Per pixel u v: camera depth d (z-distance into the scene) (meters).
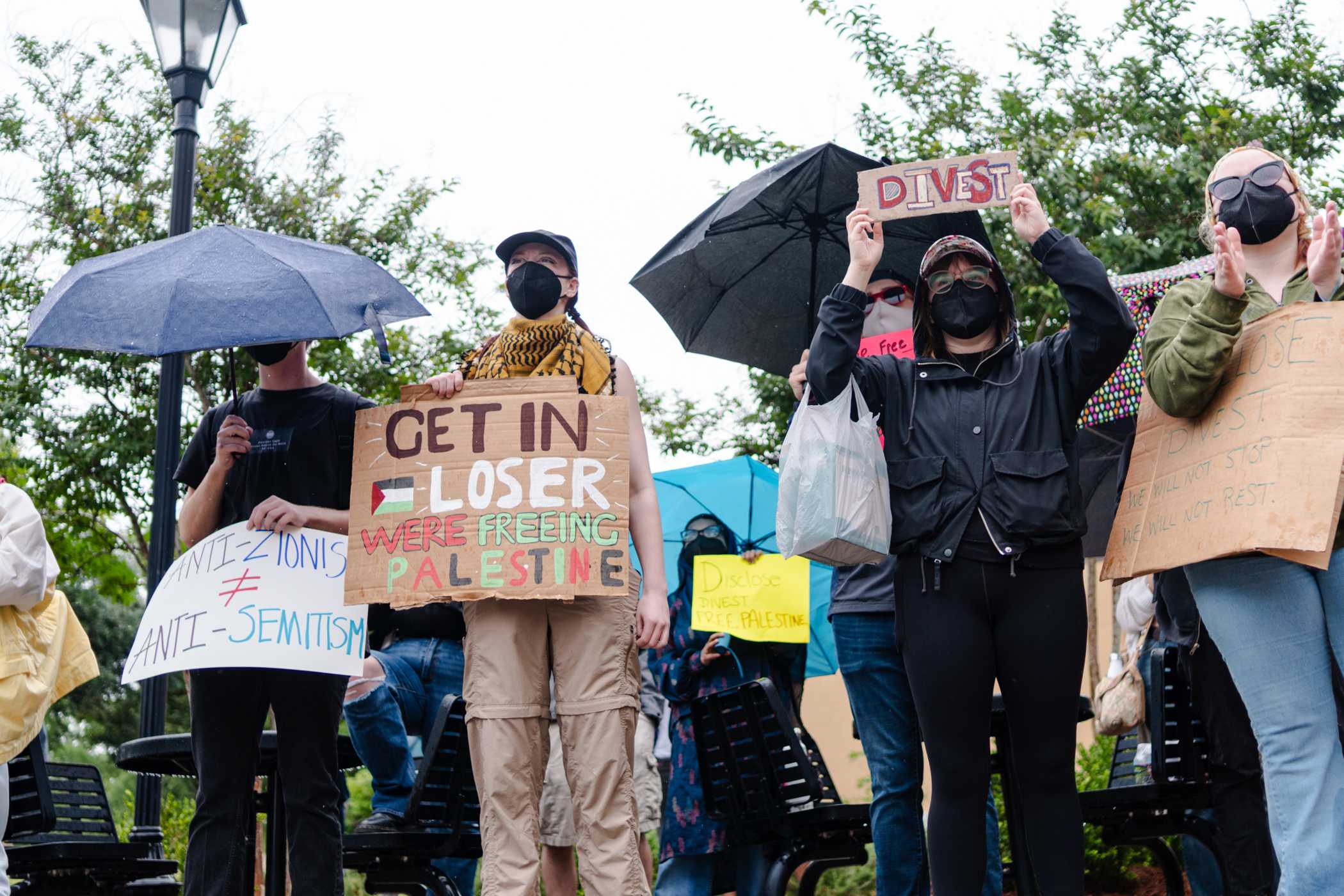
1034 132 9.93
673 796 5.75
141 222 11.05
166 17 7.10
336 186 11.69
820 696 13.76
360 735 5.17
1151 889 7.00
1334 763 3.45
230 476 4.44
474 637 3.90
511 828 3.71
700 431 11.09
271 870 4.75
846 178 5.42
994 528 3.66
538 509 3.94
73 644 5.01
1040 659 3.60
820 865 5.29
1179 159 9.26
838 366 3.80
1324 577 3.53
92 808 5.98
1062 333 3.93
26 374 10.73
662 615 3.98
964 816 3.57
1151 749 5.01
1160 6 10.09
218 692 4.19
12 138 11.16
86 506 10.90
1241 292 3.59
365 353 11.38
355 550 4.06
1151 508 3.86
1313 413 3.49
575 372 4.18
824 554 3.78
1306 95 9.62
